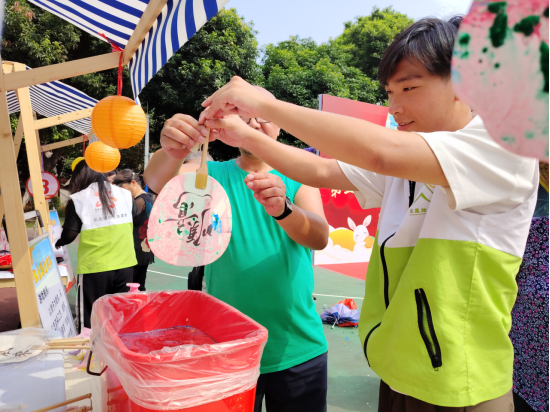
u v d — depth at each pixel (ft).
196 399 2.29
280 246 4.50
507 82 0.80
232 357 2.41
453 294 2.60
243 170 4.75
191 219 3.21
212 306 3.50
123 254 10.74
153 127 45.06
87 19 5.84
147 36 4.71
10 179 5.28
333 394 8.89
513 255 2.68
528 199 2.67
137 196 12.37
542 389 4.49
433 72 2.73
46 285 6.85
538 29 0.77
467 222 2.63
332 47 63.82
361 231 25.76
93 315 3.28
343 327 13.23
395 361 2.75
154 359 2.20
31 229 26.91
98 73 40.27
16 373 3.83
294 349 4.42
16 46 34.81
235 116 3.50
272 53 56.59
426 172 2.37
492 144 2.38
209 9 2.90
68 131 42.01
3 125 5.17
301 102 49.21
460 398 2.53
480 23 0.82
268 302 4.37
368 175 3.76
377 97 60.64
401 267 3.01
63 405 3.29
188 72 42.42
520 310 4.80
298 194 4.89
